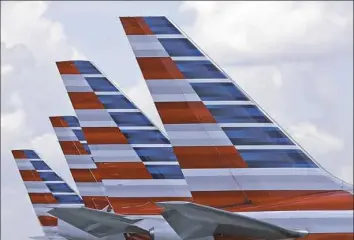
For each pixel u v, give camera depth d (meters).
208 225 65.81
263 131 73.00
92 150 107.62
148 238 94.75
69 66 111.56
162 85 74.38
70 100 110.62
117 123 107.88
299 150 72.38
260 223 65.81
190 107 73.88
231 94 73.69
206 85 73.94
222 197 72.75
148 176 106.12
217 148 73.25
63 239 117.56
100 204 133.88
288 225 70.31
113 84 109.88
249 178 72.56
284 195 72.06
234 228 66.25
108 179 106.88
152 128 107.50
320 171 72.06
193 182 73.06
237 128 73.19
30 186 163.25
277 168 72.38
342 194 71.06
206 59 74.31
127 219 85.12
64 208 82.38
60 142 138.75
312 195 71.75
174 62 74.50
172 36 74.81
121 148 107.19
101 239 96.56
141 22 75.06
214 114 73.56
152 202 105.31
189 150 73.44
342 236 69.50
